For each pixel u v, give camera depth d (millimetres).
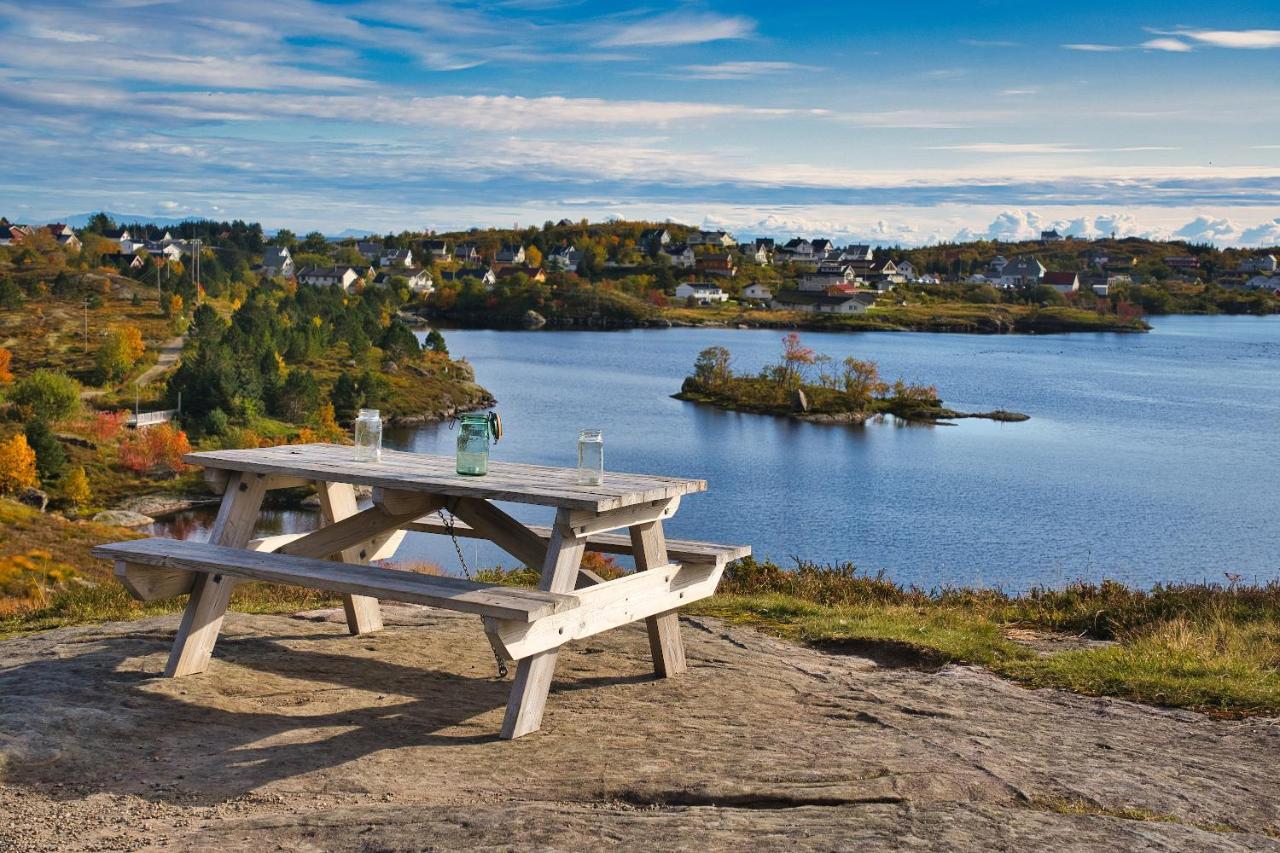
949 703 6059
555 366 113188
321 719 5602
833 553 40688
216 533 6660
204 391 74750
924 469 57938
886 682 6543
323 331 107438
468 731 5438
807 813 4191
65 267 164875
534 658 5398
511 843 3848
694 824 4027
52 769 4828
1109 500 49906
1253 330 185500
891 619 8789
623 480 6211
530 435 68438
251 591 10375
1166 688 6492
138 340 90438
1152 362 120438
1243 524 45406
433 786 4637
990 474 56500
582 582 6594
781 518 46562
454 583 5547
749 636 7750
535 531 7023
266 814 4344
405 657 6910
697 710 5797
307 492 53969
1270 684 6637
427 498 6328
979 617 9328
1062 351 135375
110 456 61500
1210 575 37812
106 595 9836
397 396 86250
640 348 135875
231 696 5945
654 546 6309
